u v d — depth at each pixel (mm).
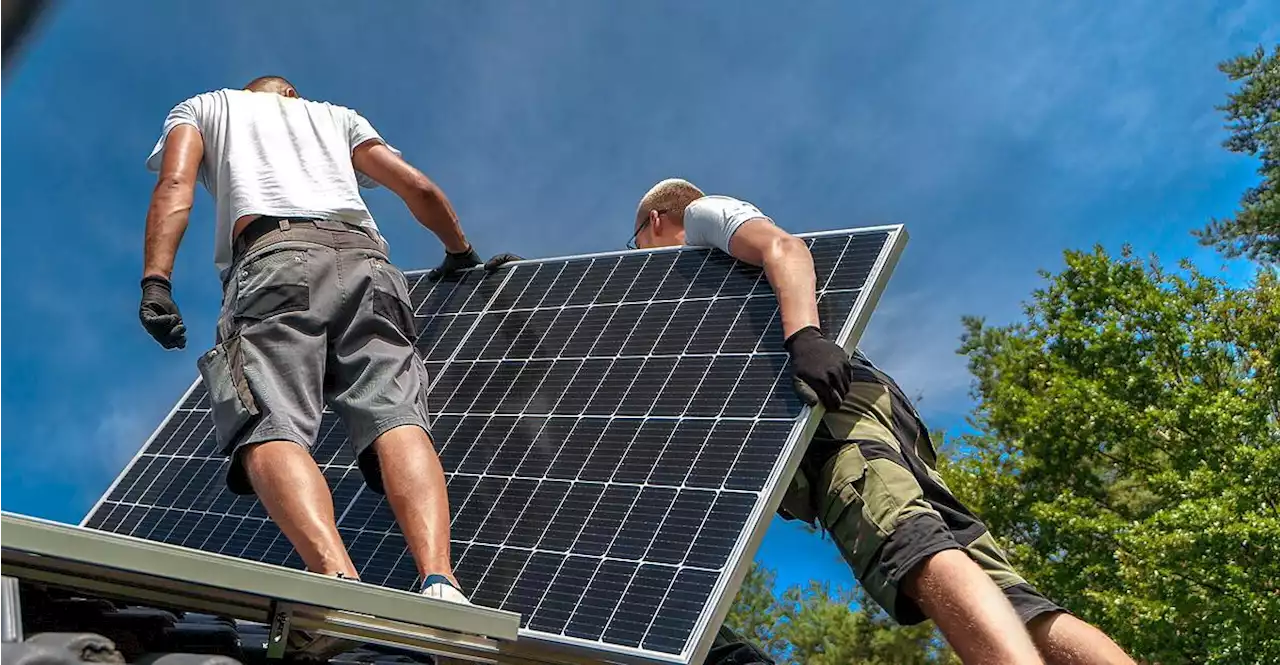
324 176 4375
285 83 5020
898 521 3908
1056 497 27688
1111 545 26719
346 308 4008
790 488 4250
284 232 4078
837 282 4465
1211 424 25609
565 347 4883
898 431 4367
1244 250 42875
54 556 2041
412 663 3508
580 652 3326
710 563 3430
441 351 5301
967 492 29312
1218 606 22500
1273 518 22422
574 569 3635
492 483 4238
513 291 5559
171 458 5449
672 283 4977
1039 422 28516
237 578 2271
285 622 2656
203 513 4945
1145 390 27734
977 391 37938
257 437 3547
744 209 4816
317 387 3818
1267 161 43062
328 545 3305
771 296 4547
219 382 3750
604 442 4199
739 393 4117
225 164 4312
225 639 2830
